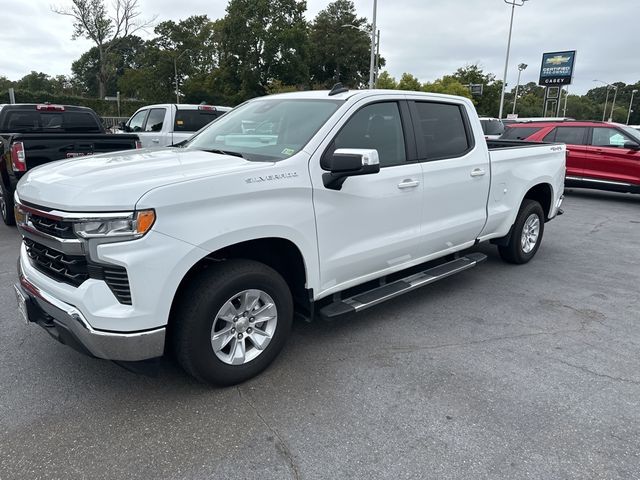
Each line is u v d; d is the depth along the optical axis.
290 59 56.41
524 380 3.36
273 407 3.02
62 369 3.42
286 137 3.55
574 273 5.83
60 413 2.93
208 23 62.50
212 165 3.08
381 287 4.11
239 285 3.03
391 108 4.03
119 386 3.22
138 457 2.57
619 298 5.01
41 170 3.27
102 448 2.63
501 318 4.43
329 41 68.94
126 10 50.41
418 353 3.73
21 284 3.22
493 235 5.35
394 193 3.88
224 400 3.08
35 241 3.01
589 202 11.46
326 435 2.76
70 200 2.61
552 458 2.60
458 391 3.21
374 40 26.50
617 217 9.58
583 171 11.59
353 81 72.62
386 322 4.30
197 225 2.75
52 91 84.81
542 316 4.50
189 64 61.75
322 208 3.37
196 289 2.91
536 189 6.14
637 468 2.54
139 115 12.37
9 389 3.16
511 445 2.69
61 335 2.90
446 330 4.16
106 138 7.32
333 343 3.88
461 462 2.56
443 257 4.96
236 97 57.06
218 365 3.06
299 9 57.34
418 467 2.52
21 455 2.57
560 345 3.91
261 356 3.29
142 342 2.70
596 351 3.82
